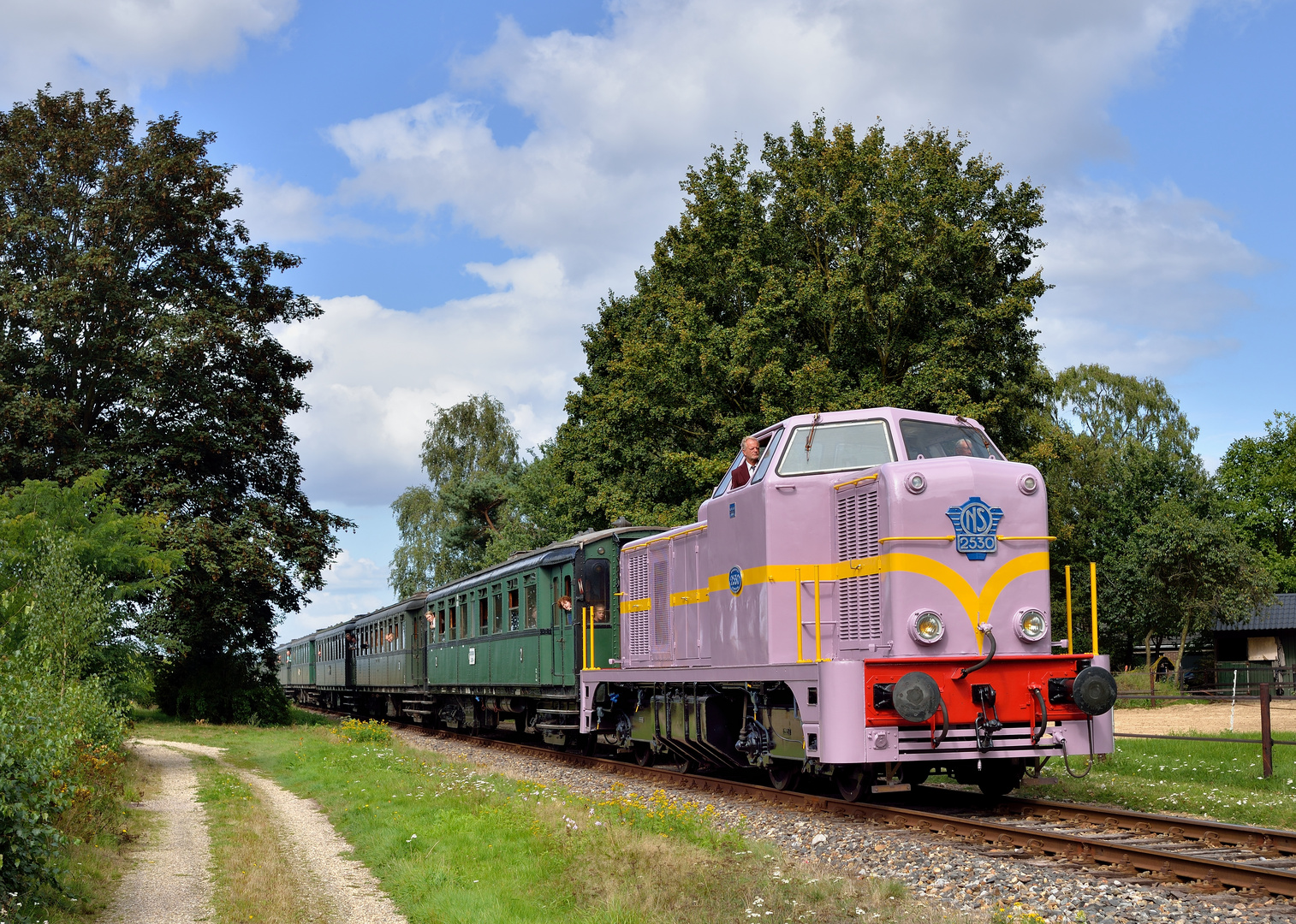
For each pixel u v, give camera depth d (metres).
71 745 10.29
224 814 11.95
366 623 35.31
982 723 9.36
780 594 10.57
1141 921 6.13
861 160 26.67
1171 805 10.50
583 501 32.41
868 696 9.23
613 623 17.73
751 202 28.14
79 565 15.00
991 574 9.67
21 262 28.30
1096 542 48.50
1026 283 26.34
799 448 10.95
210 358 28.92
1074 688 9.36
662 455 27.84
